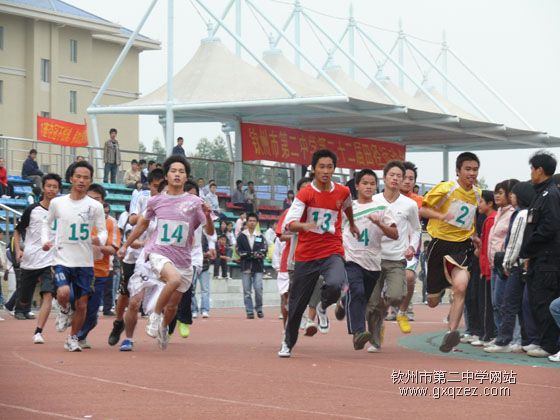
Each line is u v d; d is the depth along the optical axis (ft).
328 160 71.26
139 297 77.30
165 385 57.00
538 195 75.36
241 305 171.12
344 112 204.54
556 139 258.98
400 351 82.58
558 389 57.67
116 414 46.70
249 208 216.33
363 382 59.67
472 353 80.48
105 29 382.63
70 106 377.91
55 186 93.25
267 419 45.75
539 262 75.00
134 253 80.59
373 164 255.29
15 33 357.41
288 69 215.51
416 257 92.48
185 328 91.50
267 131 224.12
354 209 75.41
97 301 79.25
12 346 81.92
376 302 79.61
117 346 83.20
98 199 88.28
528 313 77.66
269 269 191.42
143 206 86.53
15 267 117.50
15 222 137.18
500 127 237.45
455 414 48.26
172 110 194.18
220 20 196.95
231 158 249.75
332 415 47.24
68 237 75.15
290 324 74.54
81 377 60.18
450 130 232.32
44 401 50.52
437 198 76.69
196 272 130.93
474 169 76.28
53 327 105.60
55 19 362.33
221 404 50.11
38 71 361.71
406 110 202.90
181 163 74.84
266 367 67.56
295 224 70.79
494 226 84.02
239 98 190.49
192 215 74.69
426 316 145.79
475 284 90.84
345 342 92.38
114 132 202.49
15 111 357.41
